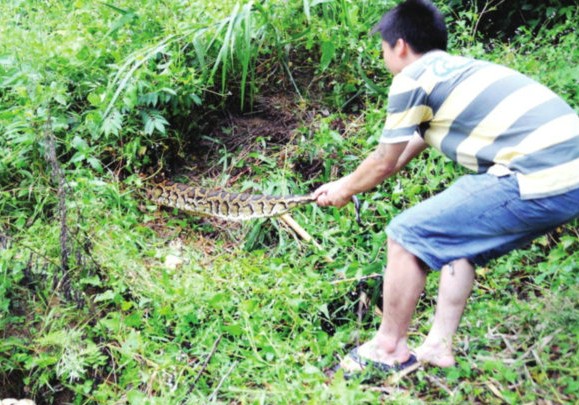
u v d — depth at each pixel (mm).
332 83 5945
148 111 5324
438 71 3359
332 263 4629
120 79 5297
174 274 4555
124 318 4211
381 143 3455
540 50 5730
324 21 5738
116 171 5387
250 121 5879
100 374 4020
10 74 5395
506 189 3207
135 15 5812
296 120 5809
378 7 6008
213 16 5680
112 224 4879
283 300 4219
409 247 3336
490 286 4301
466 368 3416
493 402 3248
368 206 5016
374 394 3400
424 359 3547
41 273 4406
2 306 4168
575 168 3158
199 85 5496
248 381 3746
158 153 5613
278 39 5684
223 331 4062
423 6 3471
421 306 4312
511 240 3338
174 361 3900
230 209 5047
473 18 6273
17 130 4980
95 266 4398
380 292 4434
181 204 5289
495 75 3340
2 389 4086
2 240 4559
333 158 5363
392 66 3619
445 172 4883
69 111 5477
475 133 3314
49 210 4996
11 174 5094
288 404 3398
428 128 3508
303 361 3814
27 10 6602
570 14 6059
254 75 5840
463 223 3285
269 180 5332
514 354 3545
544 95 3285
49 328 4195
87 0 6371
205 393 3684
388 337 3564
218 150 5754
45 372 4020
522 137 3199
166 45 5250
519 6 6555
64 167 5043
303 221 5031
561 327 3549
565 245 4230
